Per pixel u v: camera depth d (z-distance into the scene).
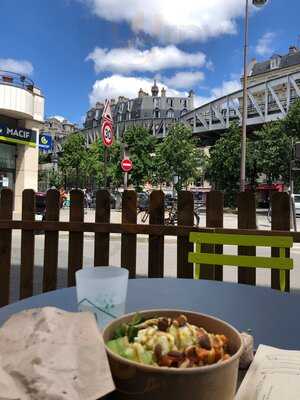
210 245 3.57
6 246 4.07
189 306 1.77
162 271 3.77
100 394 0.74
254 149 36.28
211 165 38.56
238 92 49.66
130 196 3.84
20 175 20.12
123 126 105.81
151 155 36.72
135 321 0.97
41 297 1.82
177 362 0.79
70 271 3.92
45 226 3.94
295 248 10.48
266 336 1.47
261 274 7.07
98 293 1.25
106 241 3.87
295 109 33.69
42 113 20.83
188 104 105.69
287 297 1.93
